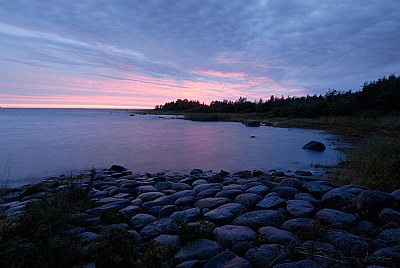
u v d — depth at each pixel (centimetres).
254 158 1306
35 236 324
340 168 951
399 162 681
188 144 1736
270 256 320
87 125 3484
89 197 616
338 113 3309
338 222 410
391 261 309
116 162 1221
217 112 6109
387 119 2511
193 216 463
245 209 488
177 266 316
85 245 350
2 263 284
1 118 5697
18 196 680
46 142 1797
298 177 857
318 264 300
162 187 725
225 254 325
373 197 457
